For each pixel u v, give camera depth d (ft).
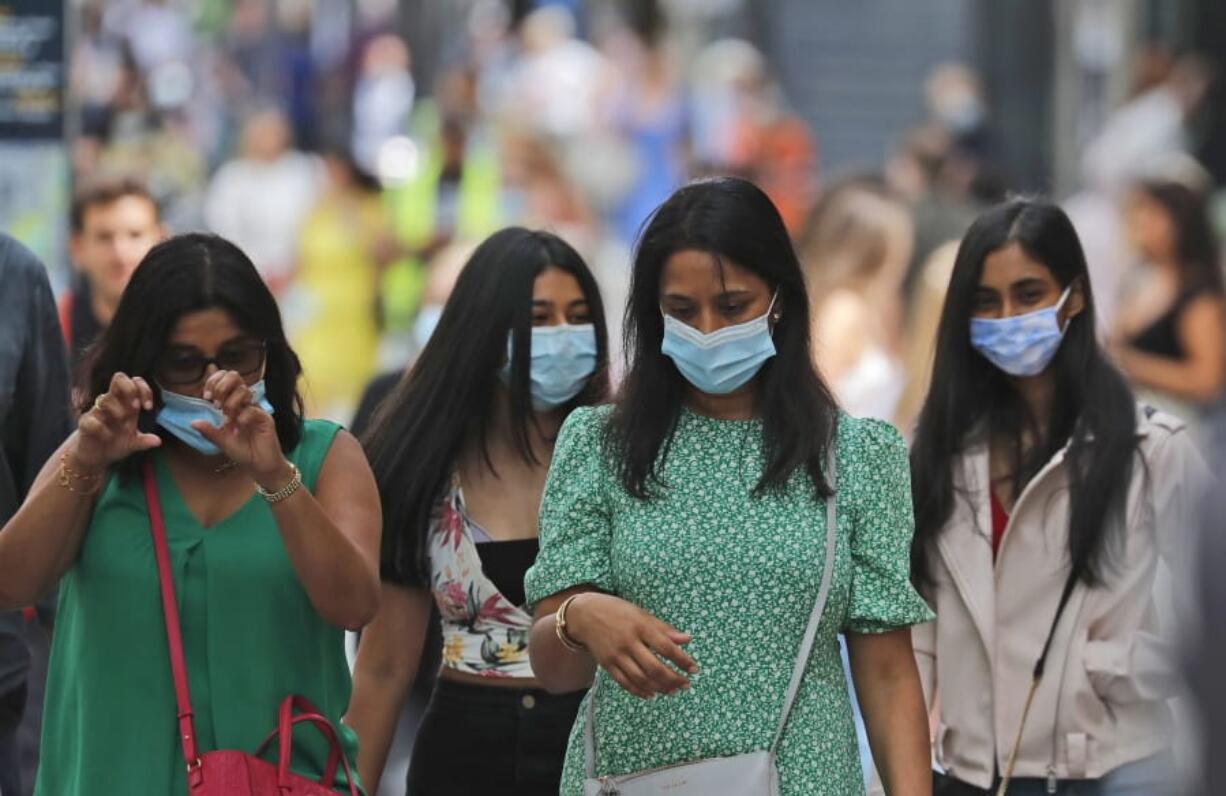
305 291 174.60
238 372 49.80
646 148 200.75
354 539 50.96
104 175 83.41
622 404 49.80
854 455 49.55
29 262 64.03
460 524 59.00
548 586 49.42
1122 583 59.11
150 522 50.19
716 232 48.26
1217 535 29.50
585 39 238.68
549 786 58.03
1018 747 58.95
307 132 229.45
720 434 49.60
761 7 240.12
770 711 47.98
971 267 60.18
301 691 50.29
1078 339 60.34
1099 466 58.95
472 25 244.22
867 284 95.50
